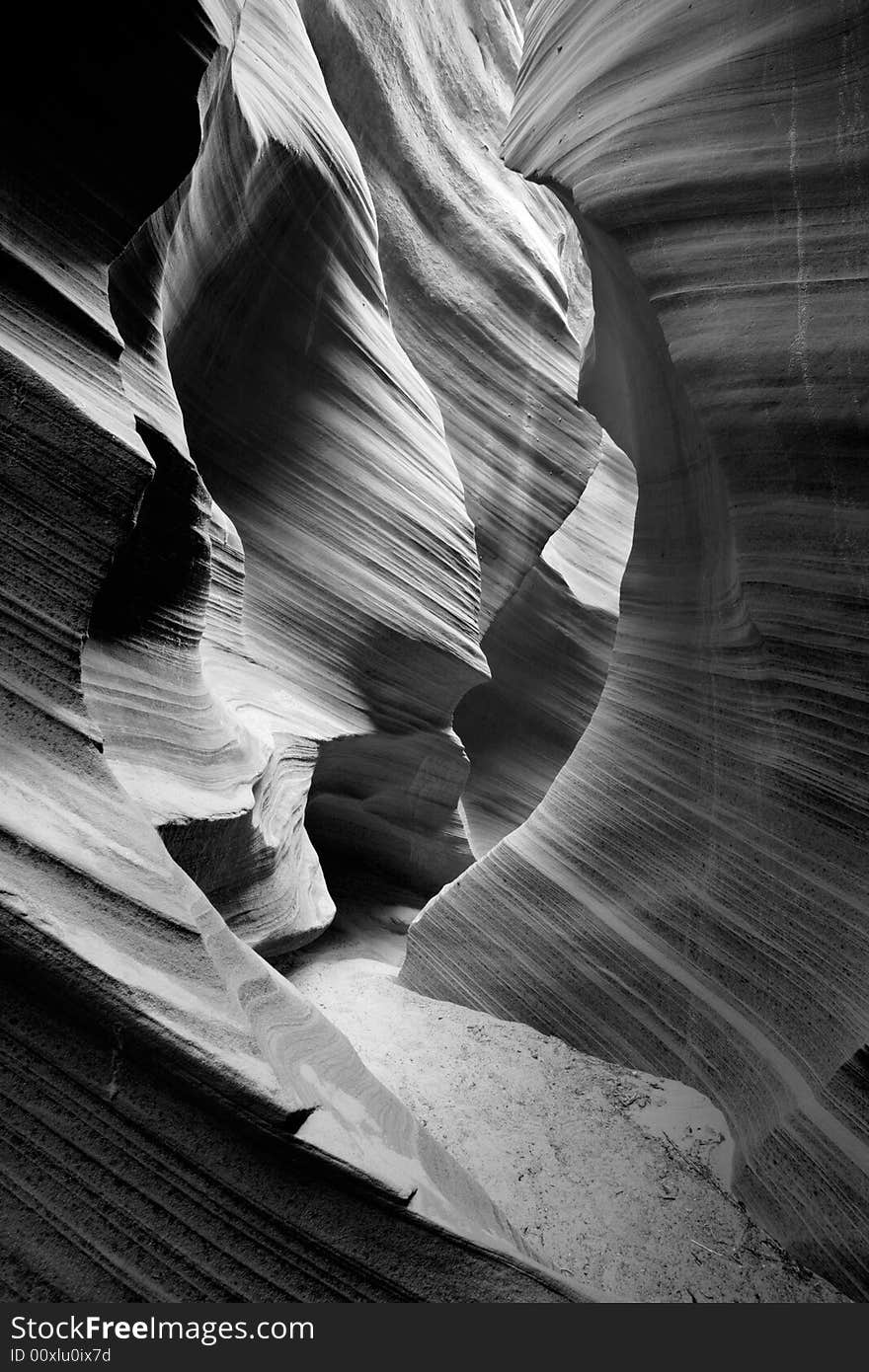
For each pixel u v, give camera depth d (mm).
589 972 3637
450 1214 1603
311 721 5281
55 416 1729
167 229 2779
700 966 3188
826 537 2527
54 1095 1453
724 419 2686
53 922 1458
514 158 3895
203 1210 1475
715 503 3111
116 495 1750
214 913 1749
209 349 4746
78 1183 1441
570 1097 3191
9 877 1463
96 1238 1430
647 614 3783
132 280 2695
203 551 3082
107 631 2758
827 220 2406
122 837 1647
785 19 2490
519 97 4066
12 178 1844
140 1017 1459
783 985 2801
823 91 2391
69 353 1863
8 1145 1434
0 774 1579
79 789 1647
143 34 1925
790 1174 2410
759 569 2725
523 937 3930
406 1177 1599
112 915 1539
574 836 3842
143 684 2867
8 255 1788
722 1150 2809
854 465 2406
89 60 1889
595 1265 2250
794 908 2791
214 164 3666
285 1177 1510
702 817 3271
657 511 3736
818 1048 2557
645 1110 3070
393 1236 1541
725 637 3137
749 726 3016
